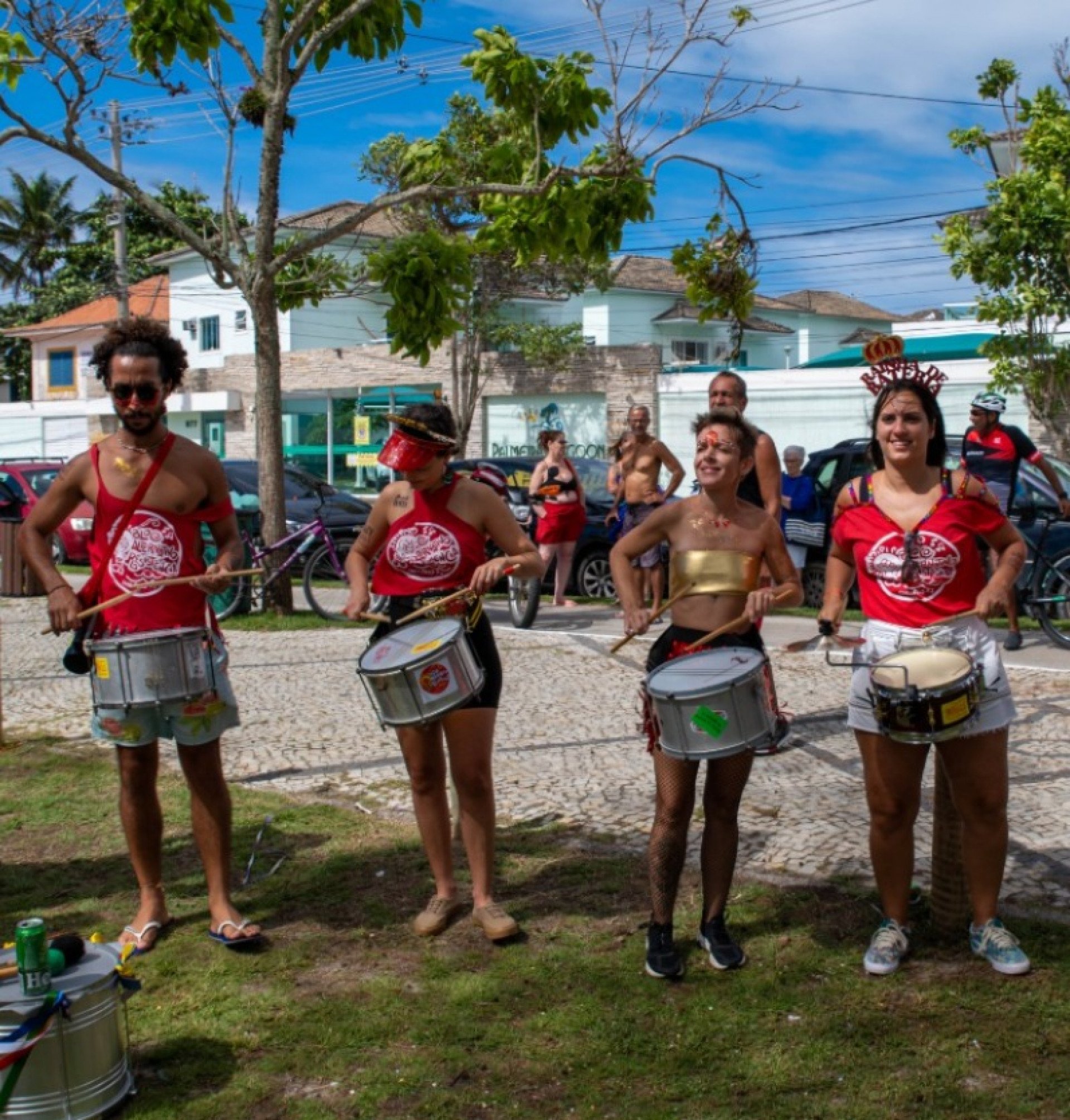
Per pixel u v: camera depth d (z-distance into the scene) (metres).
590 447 28.73
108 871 5.43
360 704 8.60
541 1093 3.54
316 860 5.45
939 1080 3.52
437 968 4.34
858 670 4.19
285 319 37.69
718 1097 3.49
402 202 11.52
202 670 4.33
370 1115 3.46
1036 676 9.00
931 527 4.06
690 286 9.55
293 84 11.80
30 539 4.40
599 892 4.99
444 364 31.72
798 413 22.06
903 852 4.24
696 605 4.35
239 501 16.00
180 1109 3.51
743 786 4.30
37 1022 3.24
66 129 11.09
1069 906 4.68
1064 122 13.72
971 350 22.72
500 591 15.02
